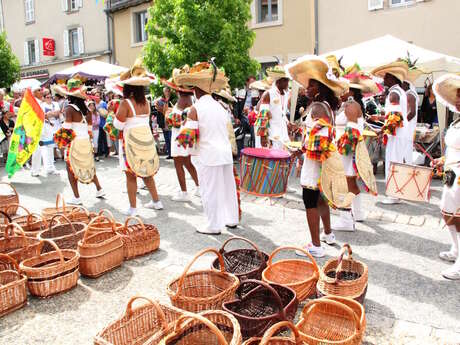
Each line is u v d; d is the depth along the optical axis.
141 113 5.89
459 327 3.23
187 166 6.94
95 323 3.38
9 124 11.12
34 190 7.91
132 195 6.09
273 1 15.29
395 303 3.59
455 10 12.06
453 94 4.10
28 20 23.98
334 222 5.52
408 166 5.13
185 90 6.48
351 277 3.58
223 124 5.23
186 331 2.79
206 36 10.91
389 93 6.20
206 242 5.05
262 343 2.39
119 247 4.31
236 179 5.45
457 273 3.98
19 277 3.65
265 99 7.02
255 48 15.65
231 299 3.26
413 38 12.77
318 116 4.07
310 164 4.28
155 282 4.04
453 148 4.03
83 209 5.00
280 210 6.32
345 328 3.00
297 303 3.12
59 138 6.34
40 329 3.30
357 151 5.09
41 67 23.86
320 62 3.92
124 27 19.64
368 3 13.25
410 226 5.51
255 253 3.95
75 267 3.90
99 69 14.33
